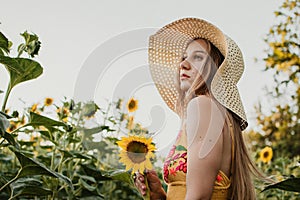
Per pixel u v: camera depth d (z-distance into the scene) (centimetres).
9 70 220
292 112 881
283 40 870
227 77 210
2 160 367
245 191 205
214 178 195
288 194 425
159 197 216
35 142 374
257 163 489
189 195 192
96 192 298
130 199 435
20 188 247
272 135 887
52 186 286
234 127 208
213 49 221
